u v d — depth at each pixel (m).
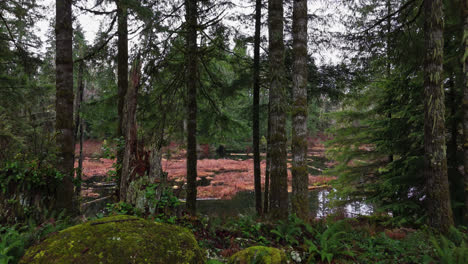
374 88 11.34
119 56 9.28
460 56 6.84
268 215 6.41
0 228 3.97
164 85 10.20
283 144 6.79
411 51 8.13
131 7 7.68
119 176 6.36
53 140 5.86
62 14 6.47
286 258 4.27
